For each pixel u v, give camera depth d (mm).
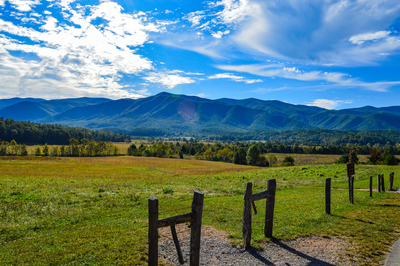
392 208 12000
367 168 34969
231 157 128625
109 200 15805
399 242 7504
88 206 14102
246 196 7035
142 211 12562
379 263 6133
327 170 33062
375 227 8977
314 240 7781
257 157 105188
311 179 27844
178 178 38375
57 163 73688
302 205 13281
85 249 7105
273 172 37031
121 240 7797
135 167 68750
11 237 8523
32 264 6266
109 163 83438
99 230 8977
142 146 162625
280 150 183625
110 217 11336
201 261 6273
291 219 10125
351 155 64188
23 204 14328
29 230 9398
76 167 62250
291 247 7207
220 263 6152
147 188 23359
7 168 52281
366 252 6793
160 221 4801
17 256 6762
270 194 7863
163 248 7160
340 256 6582
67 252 6969
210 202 14938
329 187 10992
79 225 9898
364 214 10844
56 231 9094
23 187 21578
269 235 8008
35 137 182875
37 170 50969
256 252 6836
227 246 7297
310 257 6520
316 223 9547
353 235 8211
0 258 6621
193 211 5383
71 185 25578
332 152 172750
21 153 123125
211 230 8930
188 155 161875
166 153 145125
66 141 199000
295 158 142375
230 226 9477
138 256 6598
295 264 6102
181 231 8867
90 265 6102
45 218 11344
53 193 18547
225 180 31578
